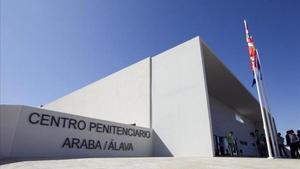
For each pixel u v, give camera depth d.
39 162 5.95
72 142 9.77
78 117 10.34
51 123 9.25
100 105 19.14
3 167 4.93
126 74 17.52
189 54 13.25
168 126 12.78
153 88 14.64
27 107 8.66
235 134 24.52
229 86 19.28
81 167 4.73
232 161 6.40
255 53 10.55
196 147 11.04
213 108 20.95
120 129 11.95
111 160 6.88
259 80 10.37
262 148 16.17
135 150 12.26
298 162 5.97
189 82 12.59
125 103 16.47
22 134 8.27
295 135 10.59
